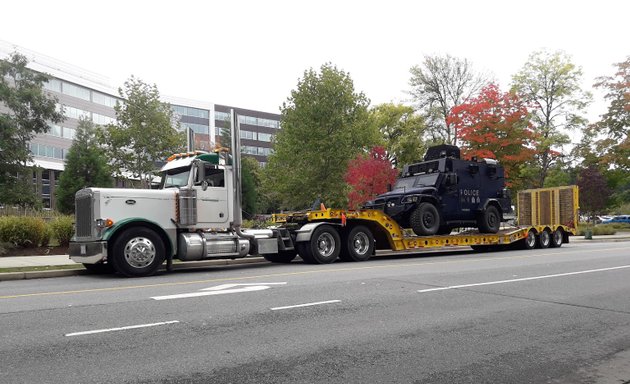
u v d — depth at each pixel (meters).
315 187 29.02
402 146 41.12
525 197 24.00
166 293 8.61
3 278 11.62
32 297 8.35
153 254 11.79
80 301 7.86
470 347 5.42
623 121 36.72
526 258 15.26
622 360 5.05
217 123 94.06
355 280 10.06
